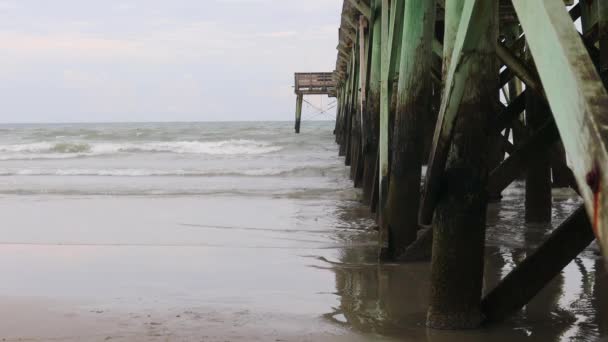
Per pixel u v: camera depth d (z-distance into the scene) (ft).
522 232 24.36
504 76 28.40
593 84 4.48
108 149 85.87
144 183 47.52
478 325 12.25
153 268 19.74
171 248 22.85
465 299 12.20
